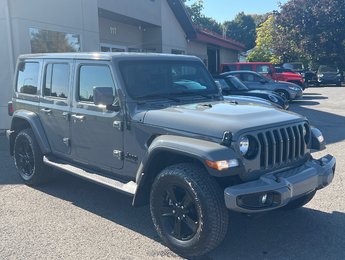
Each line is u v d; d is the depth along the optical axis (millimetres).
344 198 5812
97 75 5258
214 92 5801
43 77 6289
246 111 4605
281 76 23984
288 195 4000
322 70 34812
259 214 4129
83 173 5461
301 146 4652
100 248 4453
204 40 26297
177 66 5551
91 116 5285
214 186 3965
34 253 4348
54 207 5719
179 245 4188
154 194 4367
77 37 13781
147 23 19828
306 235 4695
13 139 7031
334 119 13867
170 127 4395
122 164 4977
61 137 5941
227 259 4176
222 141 3988
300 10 38281
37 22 12031
